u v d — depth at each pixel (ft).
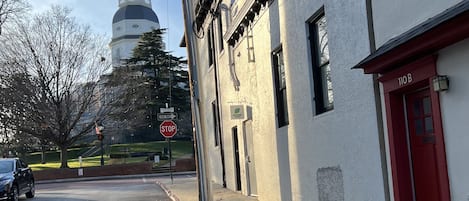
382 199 22.02
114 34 311.27
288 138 34.45
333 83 26.58
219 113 62.39
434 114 17.90
